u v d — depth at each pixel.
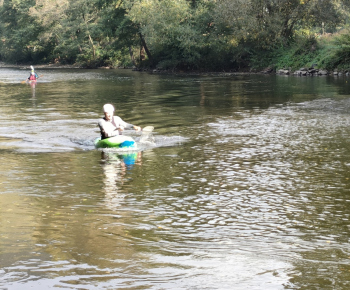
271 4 43.88
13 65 86.38
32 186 7.71
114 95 24.44
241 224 5.99
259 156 9.95
